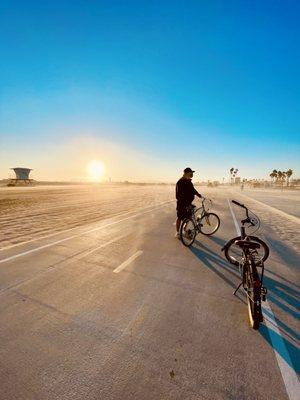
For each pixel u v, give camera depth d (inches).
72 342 114.3
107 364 101.5
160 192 1440.7
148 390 90.0
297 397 89.5
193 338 120.2
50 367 99.1
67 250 252.7
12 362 101.1
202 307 150.0
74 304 148.1
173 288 174.2
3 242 278.2
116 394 88.0
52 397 86.4
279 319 141.2
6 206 602.5
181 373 98.3
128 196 1059.3
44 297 155.5
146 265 216.7
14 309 140.9
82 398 86.2
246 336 123.6
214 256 247.0
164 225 401.7
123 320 133.1
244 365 104.0
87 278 185.6
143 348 111.7
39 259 223.6
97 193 1216.8
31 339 115.5
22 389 89.0
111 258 231.9
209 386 92.7
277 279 198.1
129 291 167.2
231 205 764.6
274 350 114.0
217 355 109.1
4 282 175.0
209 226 337.1
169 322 132.9
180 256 243.9
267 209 668.7
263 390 92.0
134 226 388.8
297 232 381.4
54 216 473.4
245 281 157.5
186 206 282.4
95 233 334.3
